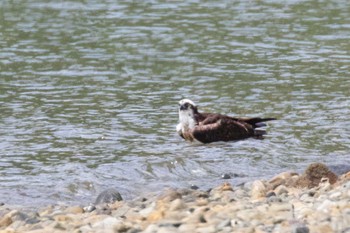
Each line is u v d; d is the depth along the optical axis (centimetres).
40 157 1662
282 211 1069
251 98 2117
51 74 2394
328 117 1939
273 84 2242
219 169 1602
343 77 2306
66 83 2292
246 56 2567
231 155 1691
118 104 2075
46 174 1555
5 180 1519
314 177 1330
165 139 1802
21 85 2266
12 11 3359
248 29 2952
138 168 1594
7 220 1161
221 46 2708
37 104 2072
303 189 1295
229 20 3111
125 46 2745
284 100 2091
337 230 960
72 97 2144
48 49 2719
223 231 963
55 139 1784
